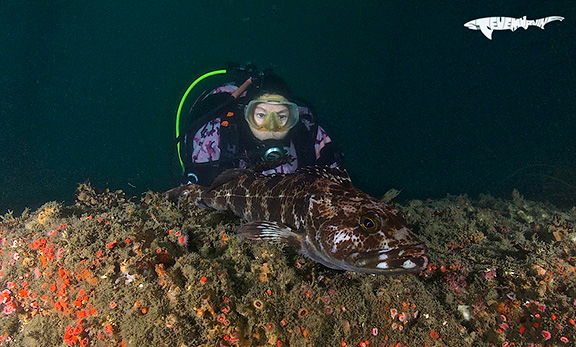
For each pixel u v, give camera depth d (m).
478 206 1.15
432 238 0.77
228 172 0.85
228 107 1.14
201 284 0.50
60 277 0.56
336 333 0.54
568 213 1.06
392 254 0.51
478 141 5.01
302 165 1.20
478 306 0.61
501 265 0.65
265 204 0.74
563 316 0.56
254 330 0.51
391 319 0.58
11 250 0.63
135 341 0.48
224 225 0.73
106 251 0.55
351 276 0.60
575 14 5.41
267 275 0.57
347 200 0.60
